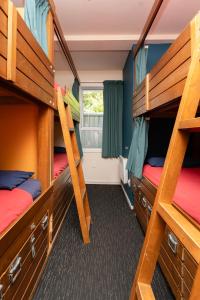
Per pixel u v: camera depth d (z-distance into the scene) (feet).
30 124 6.04
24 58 3.75
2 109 6.07
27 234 4.04
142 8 8.50
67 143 7.04
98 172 15.75
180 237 2.48
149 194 6.72
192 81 2.94
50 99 5.80
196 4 8.23
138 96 8.52
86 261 6.01
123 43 10.87
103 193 13.00
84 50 11.80
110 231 7.89
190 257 3.51
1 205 3.81
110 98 14.97
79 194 7.07
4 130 6.11
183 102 2.95
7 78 3.13
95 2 8.15
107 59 13.35
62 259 6.08
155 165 8.03
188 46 3.76
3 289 2.99
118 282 5.19
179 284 3.98
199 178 6.01
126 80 13.37
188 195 4.39
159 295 4.74
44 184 5.94
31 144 6.08
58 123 11.76
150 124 9.76
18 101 5.50
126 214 9.57
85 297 4.71
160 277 5.34
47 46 5.84
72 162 7.08
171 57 4.66
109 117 15.06
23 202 4.18
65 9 8.53
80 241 7.09
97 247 6.75
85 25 9.70
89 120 16.08
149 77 6.81
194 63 2.95
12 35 3.16
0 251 2.88
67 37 10.54
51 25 6.02
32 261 4.37
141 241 7.16
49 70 5.65
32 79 4.21
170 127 9.78
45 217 5.42
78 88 14.87
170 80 4.74
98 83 15.51
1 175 5.24
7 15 3.10
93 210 10.07
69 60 10.44
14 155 6.13
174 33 10.25
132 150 9.16
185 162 8.05
